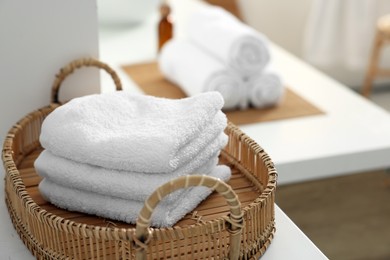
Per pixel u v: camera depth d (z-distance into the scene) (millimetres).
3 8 1099
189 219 900
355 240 2061
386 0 3070
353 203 2287
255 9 3148
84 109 910
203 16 1759
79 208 910
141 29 2238
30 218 843
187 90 1663
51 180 927
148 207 716
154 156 822
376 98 3209
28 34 1131
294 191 2363
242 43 1590
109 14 2234
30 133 1118
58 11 1129
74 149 867
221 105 908
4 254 886
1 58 1136
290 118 1620
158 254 769
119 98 953
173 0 2502
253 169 1006
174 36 2037
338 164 1462
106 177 861
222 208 932
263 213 838
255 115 1630
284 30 3232
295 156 1434
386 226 2145
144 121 903
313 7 3021
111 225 895
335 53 3086
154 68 1897
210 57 1682
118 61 1937
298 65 2012
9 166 910
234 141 1056
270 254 875
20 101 1183
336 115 1650
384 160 1499
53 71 1177
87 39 1171
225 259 799
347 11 3018
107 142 848
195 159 893
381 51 3240
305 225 2139
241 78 1623
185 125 854
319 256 870
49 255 825
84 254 806
